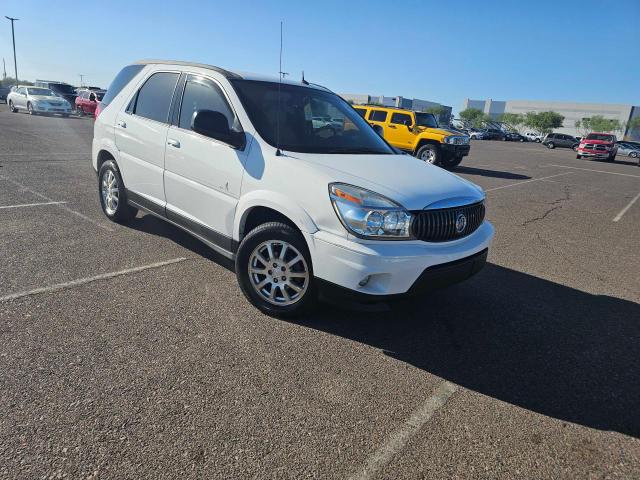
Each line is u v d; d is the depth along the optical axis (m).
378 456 2.37
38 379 2.72
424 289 3.25
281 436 2.44
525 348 3.61
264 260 3.64
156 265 4.57
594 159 30.92
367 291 3.13
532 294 4.73
